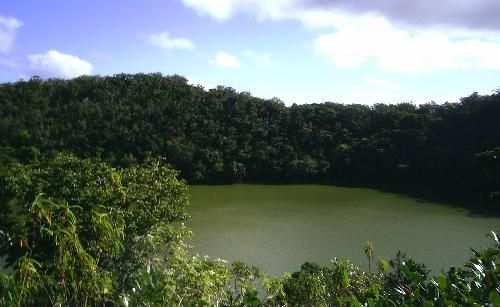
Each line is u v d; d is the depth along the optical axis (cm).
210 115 7512
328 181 7069
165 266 1403
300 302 1337
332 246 3431
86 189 1692
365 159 6912
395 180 6706
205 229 3897
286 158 7150
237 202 5303
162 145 6731
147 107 7362
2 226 1603
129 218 1556
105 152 6372
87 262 509
